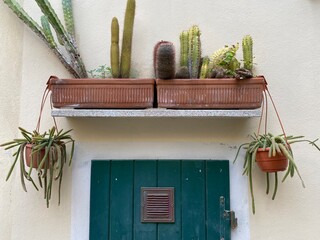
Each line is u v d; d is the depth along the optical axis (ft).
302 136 5.52
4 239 5.82
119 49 6.12
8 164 6.01
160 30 6.28
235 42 6.21
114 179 5.81
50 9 5.59
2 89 6.16
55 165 5.75
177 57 6.17
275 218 5.75
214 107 5.41
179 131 5.96
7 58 6.23
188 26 6.27
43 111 6.11
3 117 6.11
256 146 5.31
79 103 5.44
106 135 5.98
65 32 5.88
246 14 6.27
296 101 6.03
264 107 6.02
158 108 5.45
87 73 6.16
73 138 5.98
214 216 5.69
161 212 5.72
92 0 6.34
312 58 6.12
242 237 5.70
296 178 5.85
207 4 6.30
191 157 5.90
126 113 5.39
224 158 5.89
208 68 5.70
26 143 5.50
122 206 5.75
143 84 5.44
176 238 5.67
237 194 5.79
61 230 5.82
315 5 6.24
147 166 5.83
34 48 6.27
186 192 5.76
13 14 6.32
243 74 5.31
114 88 5.44
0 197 5.93
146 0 6.32
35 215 5.87
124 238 5.68
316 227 5.73
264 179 5.83
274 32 6.20
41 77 6.20
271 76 6.10
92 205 5.75
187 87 5.42
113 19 5.77
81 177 5.91
